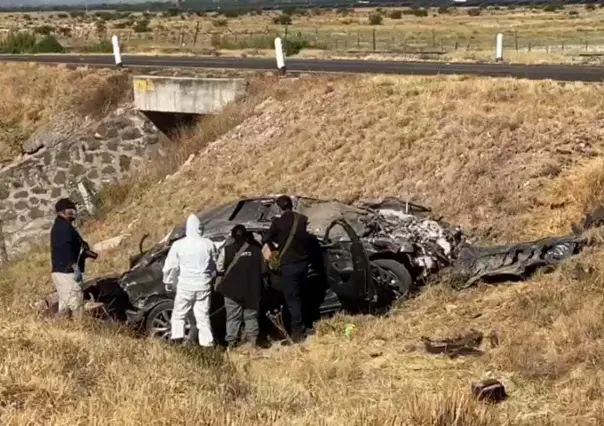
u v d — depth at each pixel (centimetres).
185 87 2459
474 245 1286
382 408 766
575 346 869
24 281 1908
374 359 968
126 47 4678
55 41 4794
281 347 1080
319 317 1161
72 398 768
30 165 2617
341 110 1983
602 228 1155
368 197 1595
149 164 2470
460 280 1154
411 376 898
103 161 2598
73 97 2973
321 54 3803
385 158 1695
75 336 977
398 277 1155
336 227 1190
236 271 1092
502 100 1759
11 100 3148
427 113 1789
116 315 1202
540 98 1712
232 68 2741
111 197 2361
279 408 776
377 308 1146
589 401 763
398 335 1031
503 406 782
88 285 1229
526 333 933
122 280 1217
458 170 1536
